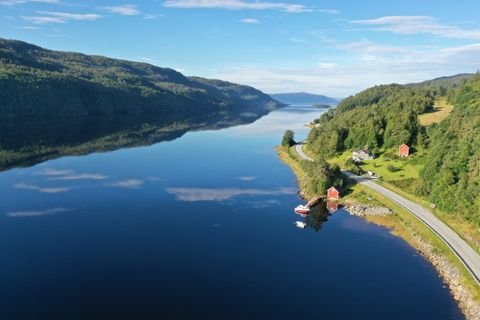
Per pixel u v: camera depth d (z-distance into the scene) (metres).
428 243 83.81
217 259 75.88
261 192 122.62
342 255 79.62
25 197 110.75
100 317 57.22
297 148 189.62
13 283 65.50
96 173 140.00
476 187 86.81
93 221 93.88
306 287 66.69
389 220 100.50
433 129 150.38
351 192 119.81
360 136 164.25
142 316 57.72
